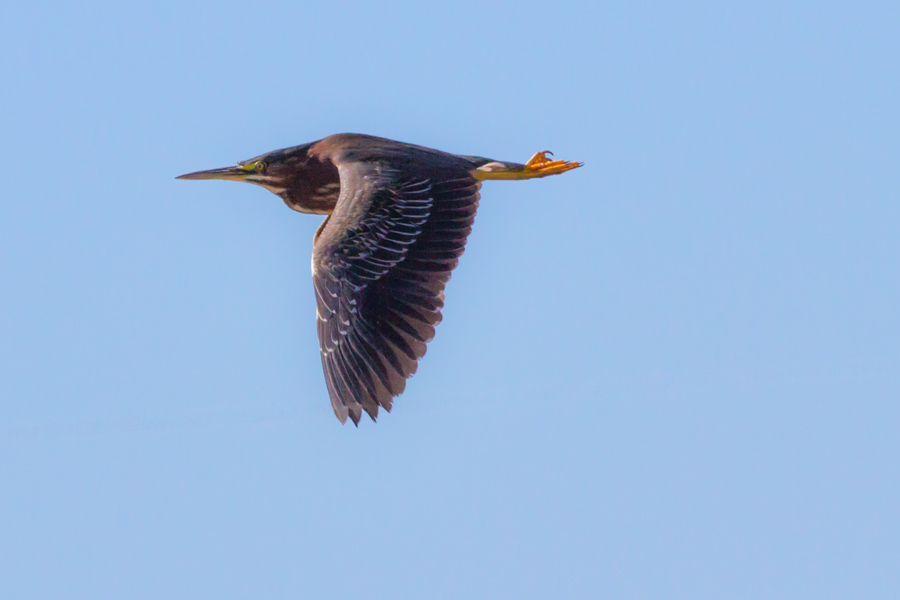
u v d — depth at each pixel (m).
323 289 14.12
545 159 16.92
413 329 14.02
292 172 18.28
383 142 17.08
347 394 13.71
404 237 14.67
